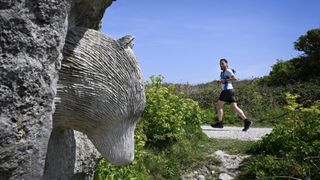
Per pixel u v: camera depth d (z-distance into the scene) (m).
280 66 22.59
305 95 17.27
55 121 2.12
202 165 8.59
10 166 1.58
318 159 7.52
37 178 1.67
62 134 2.52
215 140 10.13
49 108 1.67
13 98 1.53
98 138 2.23
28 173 1.64
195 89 19.86
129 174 6.04
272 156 8.19
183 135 9.48
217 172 8.36
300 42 22.23
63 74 2.03
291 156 7.80
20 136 1.57
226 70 11.73
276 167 7.56
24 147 1.59
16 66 1.53
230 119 14.66
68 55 2.04
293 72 21.81
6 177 1.58
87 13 2.30
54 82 1.69
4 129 1.52
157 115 9.19
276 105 16.62
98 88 2.09
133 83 2.20
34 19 1.57
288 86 18.80
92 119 2.14
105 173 5.27
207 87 20.34
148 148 8.84
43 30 1.60
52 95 1.67
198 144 9.59
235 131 11.75
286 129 8.79
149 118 9.20
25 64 1.55
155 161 8.16
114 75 2.13
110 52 2.13
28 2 1.54
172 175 8.14
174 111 9.67
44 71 1.62
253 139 10.34
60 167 2.54
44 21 1.60
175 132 9.20
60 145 2.52
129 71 2.18
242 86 19.86
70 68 2.04
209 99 17.47
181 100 10.38
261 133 11.38
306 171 7.24
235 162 8.66
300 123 8.77
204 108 16.84
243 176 8.00
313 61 21.42
